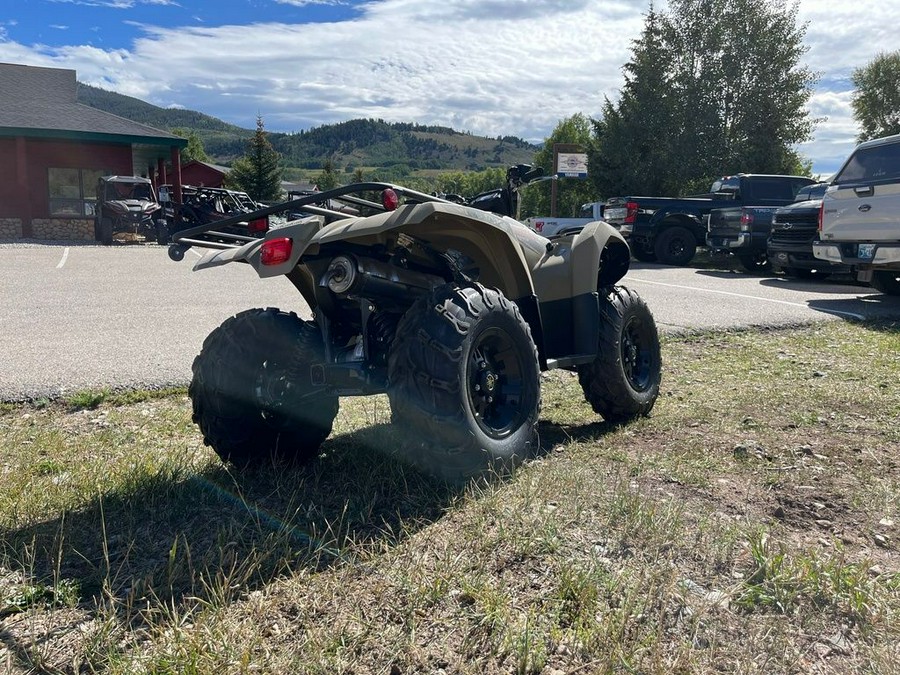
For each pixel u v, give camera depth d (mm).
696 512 2900
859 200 9586
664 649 1979
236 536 2648
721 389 5258
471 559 2443
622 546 2557
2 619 2168
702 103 28688
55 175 23938
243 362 3217
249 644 1979
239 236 3465
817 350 6805
